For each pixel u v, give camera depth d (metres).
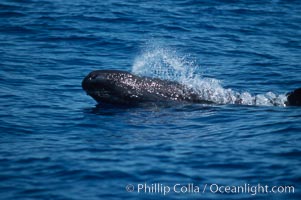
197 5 103.75
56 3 100.50
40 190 37.78
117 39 83.00
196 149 44.38
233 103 57.47
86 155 43.62
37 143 46.75
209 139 46.72
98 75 55.56
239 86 65.06
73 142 46.88
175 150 44.34
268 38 88.38
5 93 60.41
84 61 73.62
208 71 70.75
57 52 77.00
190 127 50.09
